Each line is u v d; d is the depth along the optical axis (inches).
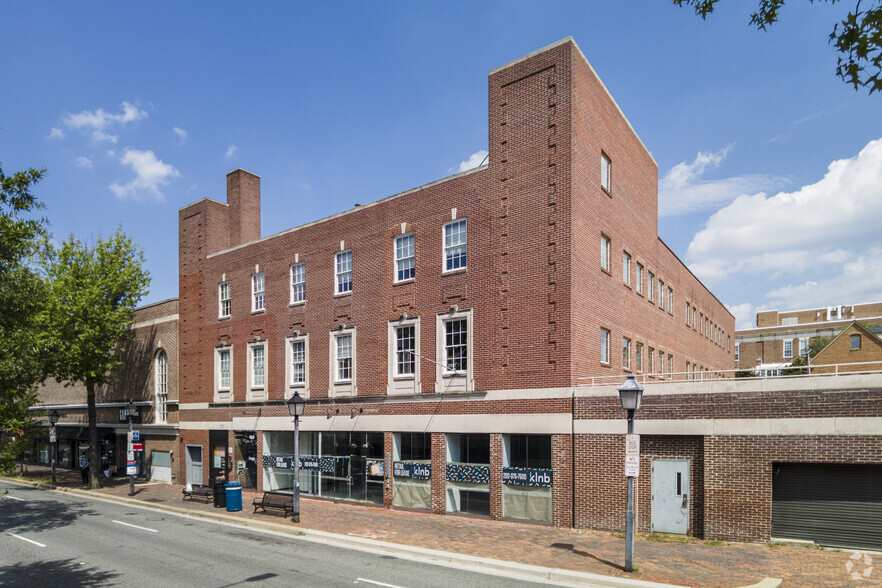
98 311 1240.8
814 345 2839.6
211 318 1300.4
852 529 559.2
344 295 1027.9
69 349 1197.1
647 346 1072.8
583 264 791.1
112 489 1251.2
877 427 545.3
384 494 914.7
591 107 842.8
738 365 3171.8
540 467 757.9
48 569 560.1
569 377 737.6
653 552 569.6
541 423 751.7
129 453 1148.5
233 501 900.0
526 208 804.6
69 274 1235.2
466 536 672.4
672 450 658.2
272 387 1143.6
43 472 1646.2
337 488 1002.7
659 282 1195.9
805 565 506.3
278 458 1114.7
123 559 598.5
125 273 1278.3
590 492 705.0
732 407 618.5
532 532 692.7
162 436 1406.3
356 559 586.2
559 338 751.7
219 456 1240.8
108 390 1611.7
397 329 946.7
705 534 620.4
